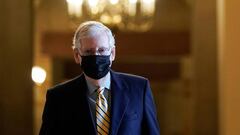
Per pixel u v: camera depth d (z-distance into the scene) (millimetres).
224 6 8242
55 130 4078
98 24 3971
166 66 21016
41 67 18141
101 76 3977
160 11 17656
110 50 3971
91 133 3971
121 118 3986
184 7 17578
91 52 3916
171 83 24328
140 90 4113
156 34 17469
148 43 17422
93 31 3912
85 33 3918
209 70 12492
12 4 11828
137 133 4027
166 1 17656
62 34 17484
